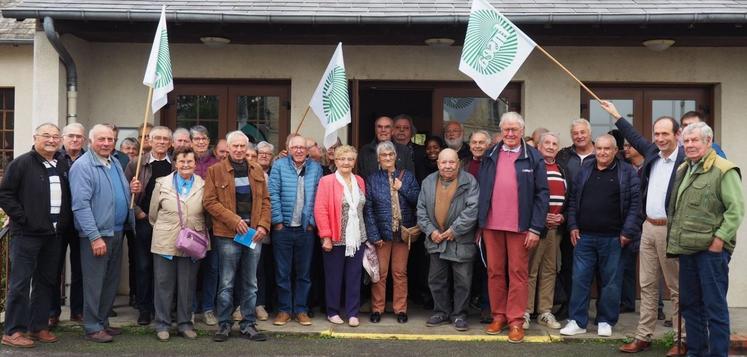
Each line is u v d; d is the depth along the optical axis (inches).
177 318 250.1
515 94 321.7
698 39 293.6
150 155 262.5
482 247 256.5
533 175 246.2
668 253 217.0
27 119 359.9
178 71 316.2
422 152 301.0
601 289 251.9
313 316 275.1
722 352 210.5
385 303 285.1
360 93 347.6
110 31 286.2
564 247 273.6
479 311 289.7
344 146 262.7
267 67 316.5
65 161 242.7
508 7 281.9
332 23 274.4
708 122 319.9
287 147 271.4
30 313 239.5
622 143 304.7
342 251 261.6
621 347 235.9
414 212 270.4
